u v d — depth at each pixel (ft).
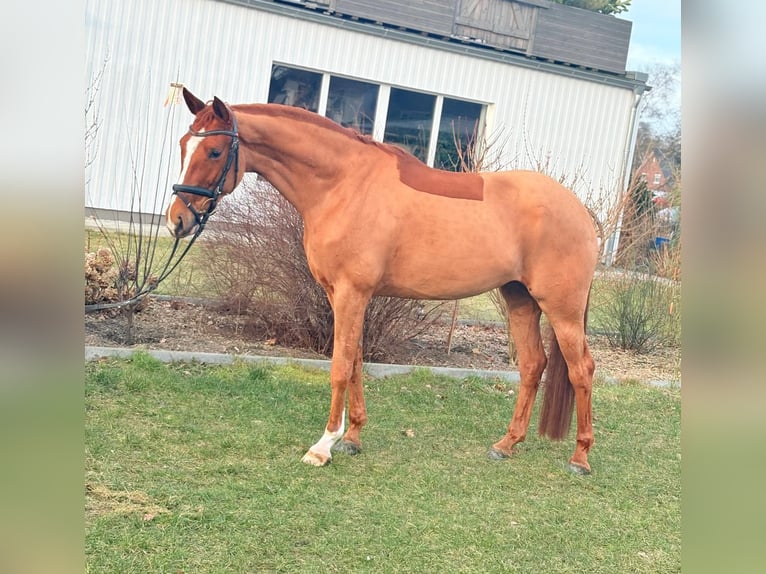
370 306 19.29
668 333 25.93
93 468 11.16
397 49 37.68
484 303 29.86
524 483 13.07
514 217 13.08
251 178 19.60
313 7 36.17
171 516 9.95
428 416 16.42
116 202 32.91
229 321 20.72
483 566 9.70
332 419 12.91
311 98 37.04
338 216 12.43
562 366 13.88
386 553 9.73
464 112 40.27
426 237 12.67
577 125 42.29
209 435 13.29
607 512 12.12
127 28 31.99
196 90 33.96
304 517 10.50
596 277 27.61
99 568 8.45
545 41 41.96
